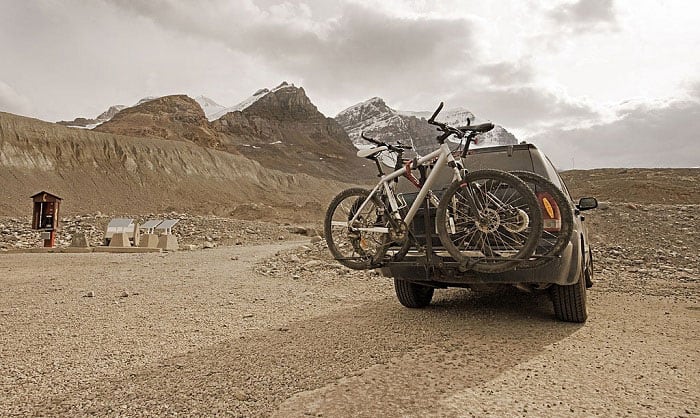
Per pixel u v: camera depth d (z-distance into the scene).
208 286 8.32
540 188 4.42
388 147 5.11
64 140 100.88
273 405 2.99
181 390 3.27
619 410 2.84
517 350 4.10
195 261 13.25
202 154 128.25
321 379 3.43
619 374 3.46
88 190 94.19
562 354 3.97
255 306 6.41
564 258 4.45
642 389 3.17
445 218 4.39
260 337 4.70
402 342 4.39
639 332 4.69
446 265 4.64
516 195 4.29
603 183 66.06
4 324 5.41
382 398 3.06
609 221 14.76
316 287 8.00
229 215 61.78
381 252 5.00
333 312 5.89
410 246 4.91
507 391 3.15
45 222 21.05
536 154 5.14
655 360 3.79
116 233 20.75
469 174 4.35
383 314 5.67
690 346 4.18
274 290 7.77
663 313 5.58
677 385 3.23
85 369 3.76
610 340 4.40
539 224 4.00
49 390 3.30
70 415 2.89
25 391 3.29
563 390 3.16
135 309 6.27
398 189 5.49
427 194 4.74
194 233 27.30
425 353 4.03
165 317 5.75
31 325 5.35
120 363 3.91
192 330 5.05
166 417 2.84
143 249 19.31
